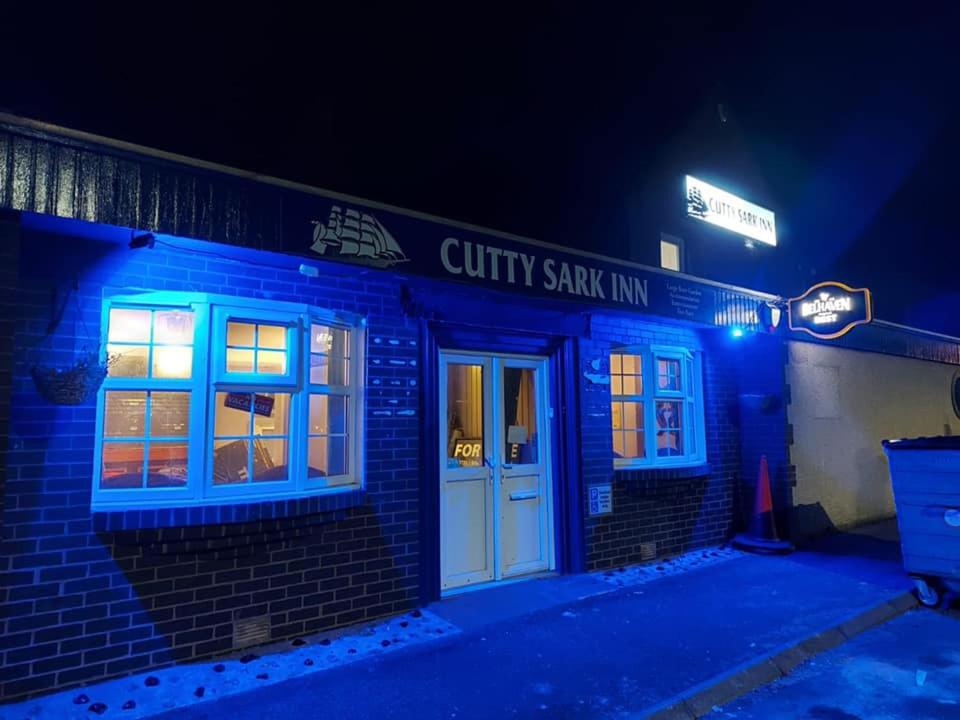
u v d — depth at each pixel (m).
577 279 6.37
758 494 8.16
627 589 6.27
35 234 4.01
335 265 4.86
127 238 4.16
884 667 4.74
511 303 6.34
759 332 8.45
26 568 3.83
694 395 8.38
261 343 4.88
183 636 4.34
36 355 3.95
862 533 9.30
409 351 5.67
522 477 6.69
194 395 4.50
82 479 4.04
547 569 6.78
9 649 3.76
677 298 7.39
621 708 3.87
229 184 4.27
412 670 4.38
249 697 3.96
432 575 5.75
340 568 5.09
